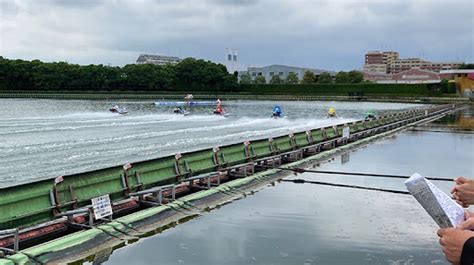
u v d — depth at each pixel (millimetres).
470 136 26172
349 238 7215
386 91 122625
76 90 122500
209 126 40531
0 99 98938
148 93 126375
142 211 8148
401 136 26328
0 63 114188
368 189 11109
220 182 11516
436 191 2215
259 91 137625
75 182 7910
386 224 8023
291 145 17438
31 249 6082
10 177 16875
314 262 6117
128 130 35219
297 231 7555
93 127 36938
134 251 6461
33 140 27875
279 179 12438
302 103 103562
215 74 136250
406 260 6273
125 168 9000
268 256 6340
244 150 14125
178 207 8758
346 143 21359
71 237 6609
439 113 51406
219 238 7117
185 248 6645
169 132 34031
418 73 154250
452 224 2115
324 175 13156
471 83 111625
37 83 118812
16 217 6723
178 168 10609
